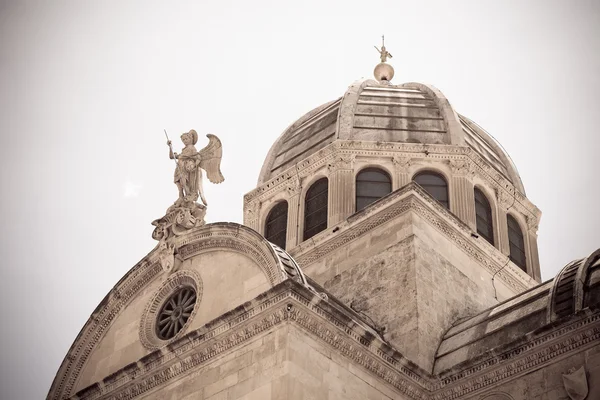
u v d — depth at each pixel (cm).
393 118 5106
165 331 3897
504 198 5016
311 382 3303
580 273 3628
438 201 4662
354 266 4344
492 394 3572
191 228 3991
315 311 3391
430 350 3894
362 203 4794
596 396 3325
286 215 5019
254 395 3306
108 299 4094
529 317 3709
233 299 3681
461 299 4250
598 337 3381
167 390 3609
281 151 5381
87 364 4053
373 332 3903
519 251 5019
